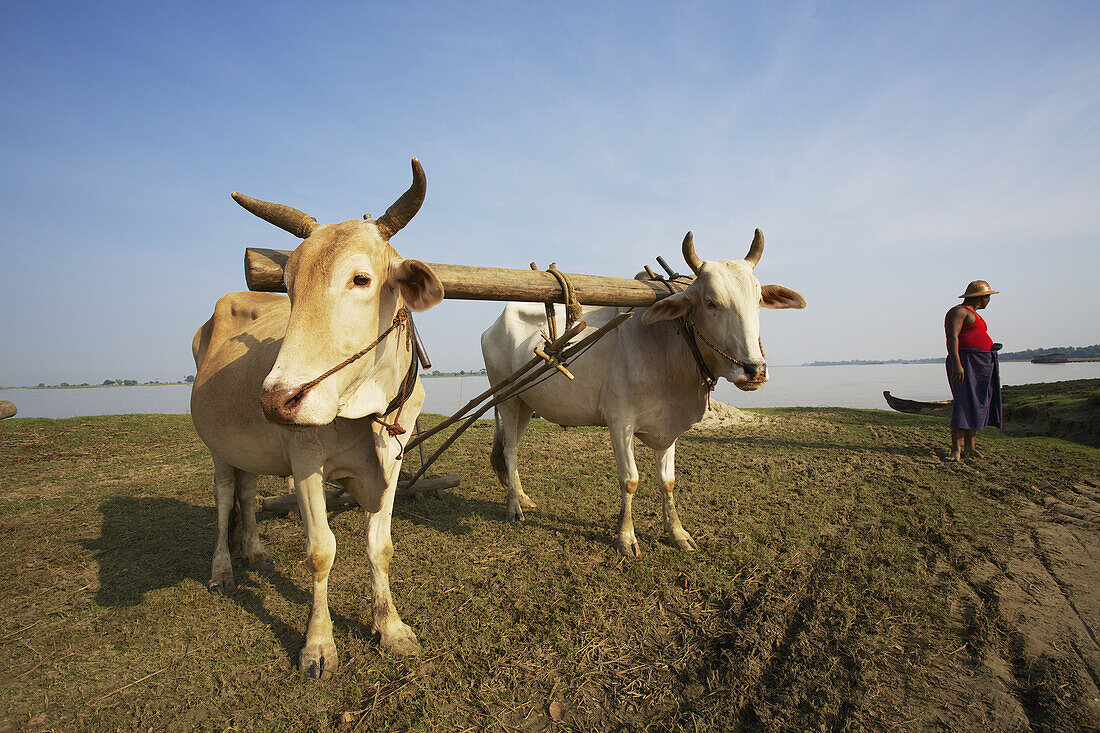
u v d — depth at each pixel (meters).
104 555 4.38
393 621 3.13
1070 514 5.00
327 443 2.94
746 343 3.80
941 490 5.80
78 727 2.46
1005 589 3.60
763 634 3.13
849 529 4.73
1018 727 2.36
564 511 5.41
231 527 3.94
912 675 2.74
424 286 2.59
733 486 6.13
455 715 2.55
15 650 3.05
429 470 7.02
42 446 8.56
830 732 2.35
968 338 7.03
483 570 4.05
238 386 3.36
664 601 3.58
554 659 2.97
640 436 4.59
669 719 2.51
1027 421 10.16
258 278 2.72
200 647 3.09
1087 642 2.98
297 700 2.63
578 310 3.54
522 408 5.72
